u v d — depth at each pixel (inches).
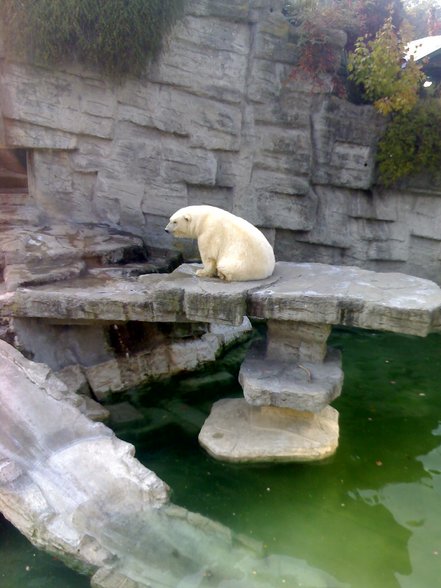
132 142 274.8
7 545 122.4
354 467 159.6
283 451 160.2
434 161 285.0
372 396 204.4
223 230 170.6
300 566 118.1
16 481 124.2
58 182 277.1
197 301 156.9
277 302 153.6
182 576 106.4
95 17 240.2
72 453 135.4
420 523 135.6
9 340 182.9
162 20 247.3
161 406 195.3
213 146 283.0
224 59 271.1
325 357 174.7
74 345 202.4
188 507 140.3
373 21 369.7
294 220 303.0
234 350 247.9
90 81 259.8
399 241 310.0
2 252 218.4
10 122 259.9
